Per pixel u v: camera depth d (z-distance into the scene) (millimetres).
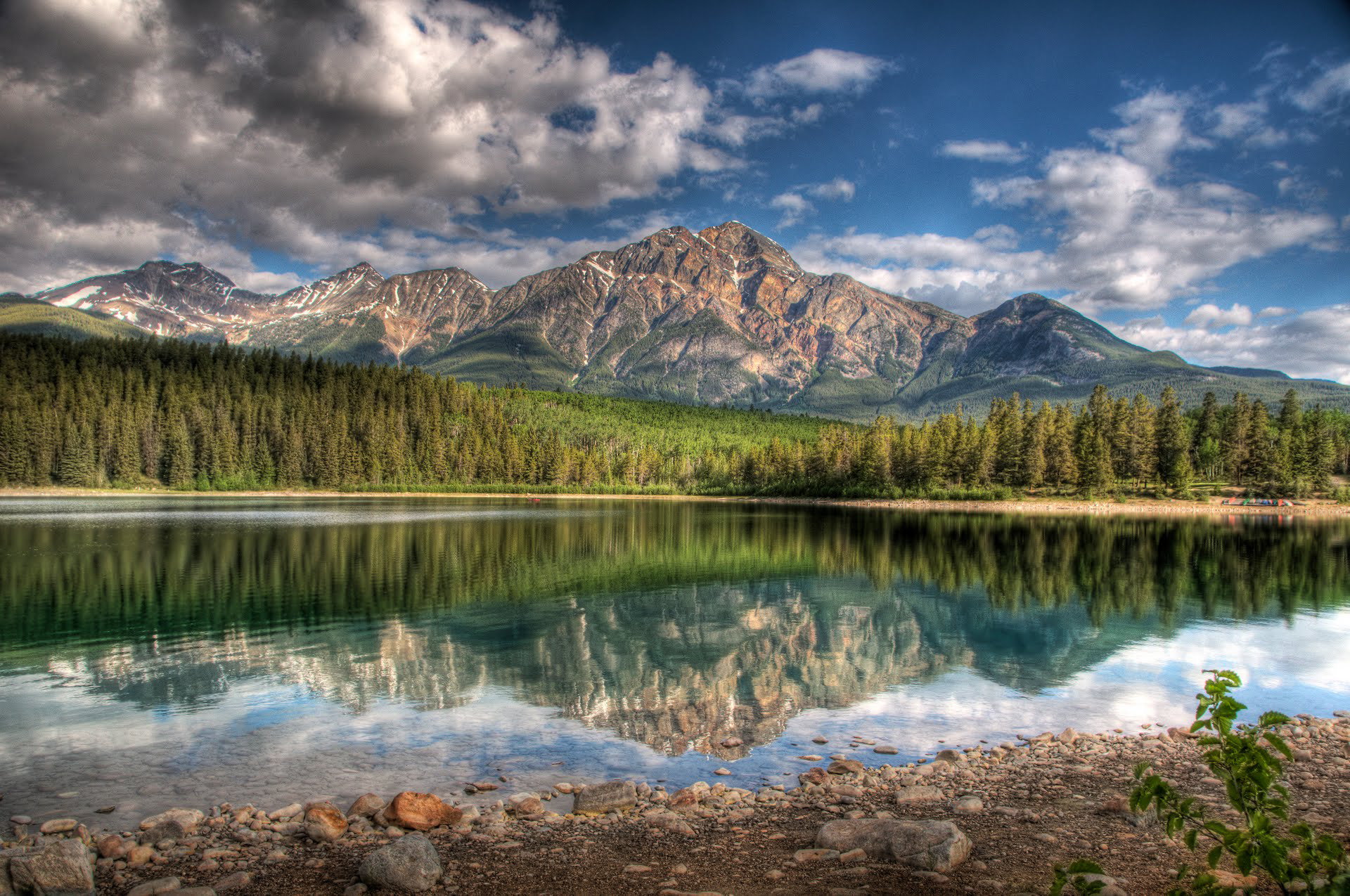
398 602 35875
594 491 199125
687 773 14648
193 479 165500
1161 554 58781
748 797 13070
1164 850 10047
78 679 22016
